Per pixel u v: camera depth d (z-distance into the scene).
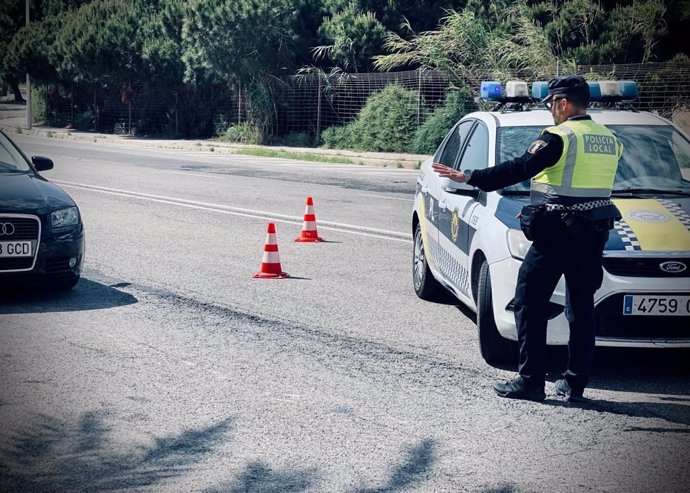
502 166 5.53
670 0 24.59
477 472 4.58
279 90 31.98
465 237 7.08
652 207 6.45
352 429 5.18
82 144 33.47
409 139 27.41
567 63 23.59
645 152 7.20
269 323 7.69
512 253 6.12
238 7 30.69
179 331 7.38
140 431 5.13
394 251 11.44
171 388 5.91
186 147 32.34
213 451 4.84
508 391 5.79
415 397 5.78
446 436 5.09
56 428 5.18
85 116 42.59
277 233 12.73
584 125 5.57
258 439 5.02
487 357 6.50
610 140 5.59
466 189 6.95
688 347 6.03
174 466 4.64
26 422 5.28
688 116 22.17
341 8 31.75
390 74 28.86
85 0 48.47
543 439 5.06
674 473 4.59
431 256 8.34
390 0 31.08
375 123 28.03
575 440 5.05
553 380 6.23
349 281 9.55
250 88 32.44
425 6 31.08
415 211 8.92
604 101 7.98
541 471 4.60
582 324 5.66
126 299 8.55
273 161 26.16
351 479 4.48
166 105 37.38
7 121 48.28
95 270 9.93
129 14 37.97
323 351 6.84
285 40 31.34
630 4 26.34
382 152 27.83
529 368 5.74
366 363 6.54
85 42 37.28
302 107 31.64
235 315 7.96
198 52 32.50
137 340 7.09
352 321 7.81
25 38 42.66
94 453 4.81
